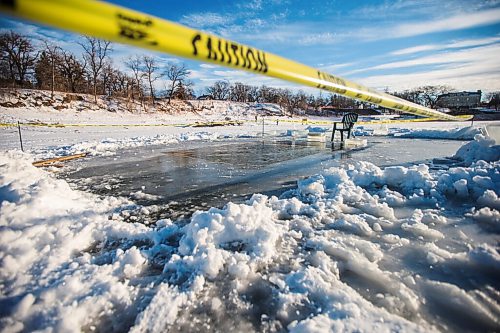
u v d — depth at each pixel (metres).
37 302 1.48
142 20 0.88
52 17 0.66
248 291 1.62
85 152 7.59
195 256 1.92
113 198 3.45
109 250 2.14
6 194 2.63
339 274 1.76
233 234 2.19
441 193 3.16
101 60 43.19
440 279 1.67
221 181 4.32
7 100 31.03
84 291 1.58
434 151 7.14
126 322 1.39
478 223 2.39
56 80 43.53
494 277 1.67
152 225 2.67
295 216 2.70
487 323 1.34
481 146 5.07
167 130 20.47
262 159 6.39
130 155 7.20
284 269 1.84
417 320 1.36
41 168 5.33
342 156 6.58
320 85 1.64
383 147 8.20
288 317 1.41
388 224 2.46
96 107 38.06
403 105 2.56
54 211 2.57
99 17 0.76
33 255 1.88
